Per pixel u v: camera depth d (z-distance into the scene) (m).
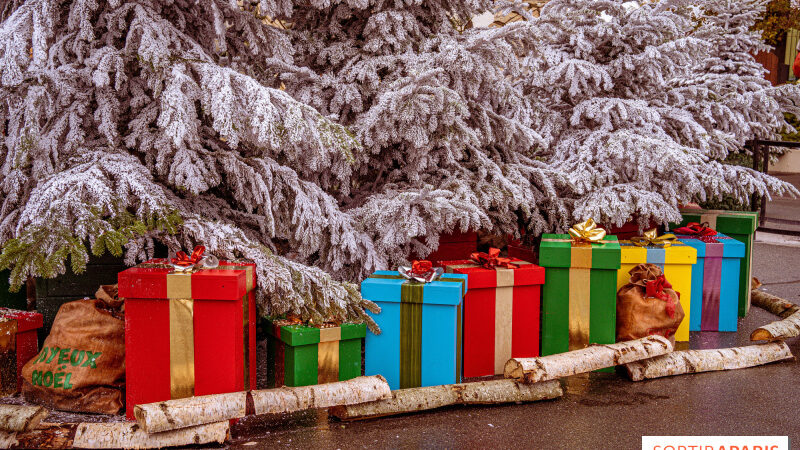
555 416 2.73
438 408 2.79
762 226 7.75
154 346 2.56
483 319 3.15
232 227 3.15
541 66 4.61
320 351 2.82
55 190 2.70
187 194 3.31
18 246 2.54
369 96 3.84
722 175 4.38
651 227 4.24
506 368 2.89
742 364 3.31
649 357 3.11
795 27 10.60
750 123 5.18
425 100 3.39
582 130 4.47
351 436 2.53
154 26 3.08
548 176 3.97
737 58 6.11
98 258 3.04
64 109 3.03
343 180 3.72
